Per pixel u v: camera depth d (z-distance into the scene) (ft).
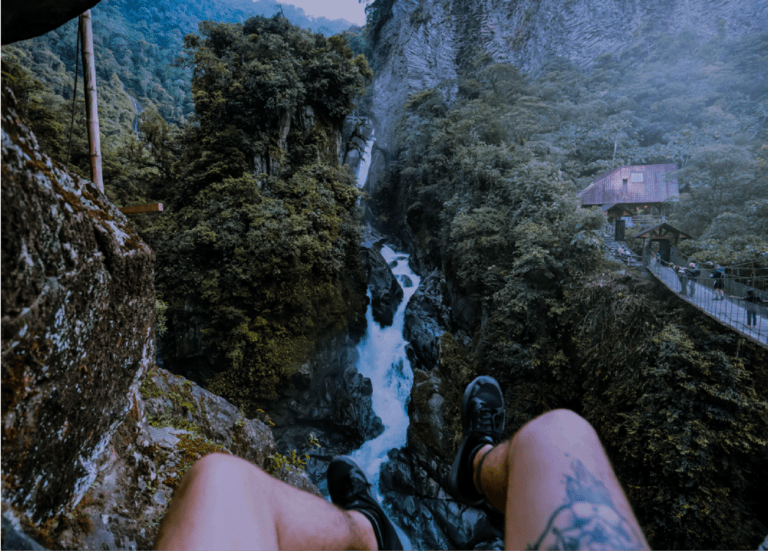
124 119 164.96
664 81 119.75
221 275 61.41
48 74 154.81
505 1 162.91
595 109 115.55
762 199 58.85
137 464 7.26
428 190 96.48
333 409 65.31
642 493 39.22
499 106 110.52
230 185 64.49
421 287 86.28
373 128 144.56
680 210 70.85
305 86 76.13
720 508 34.40
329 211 70.03
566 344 52.90
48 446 4.25
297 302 61.87
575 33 149.59
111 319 5.33
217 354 61.00
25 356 3.68
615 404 44.52
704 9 134.82
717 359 36.63
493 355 56.65
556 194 58.65
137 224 66.85
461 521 49.39
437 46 161.07
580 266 52.80
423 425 57.77
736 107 104.06
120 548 5.40
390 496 56.39
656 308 43.93
